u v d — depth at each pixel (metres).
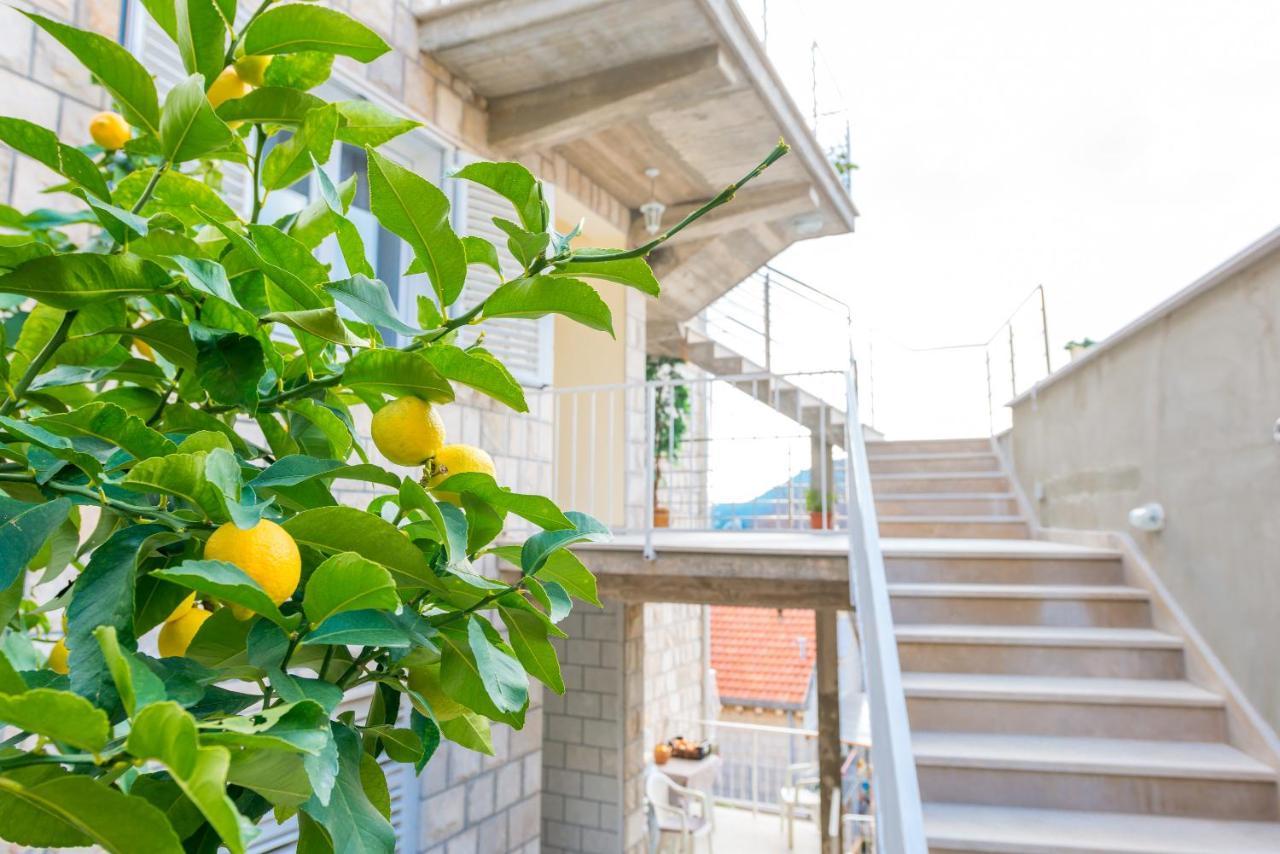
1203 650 3.22
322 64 0.80
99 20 2.56
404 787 3.79
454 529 0.61
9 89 2.26
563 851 6.21
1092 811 2.72
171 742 0.31
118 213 0.63
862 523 2.60
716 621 12.28
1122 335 4.02
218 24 0.72
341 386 0.68
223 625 0.62
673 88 4.15
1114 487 4.23
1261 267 2.89
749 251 6.84
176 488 0.55
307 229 0.86
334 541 0.59
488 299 0.67
